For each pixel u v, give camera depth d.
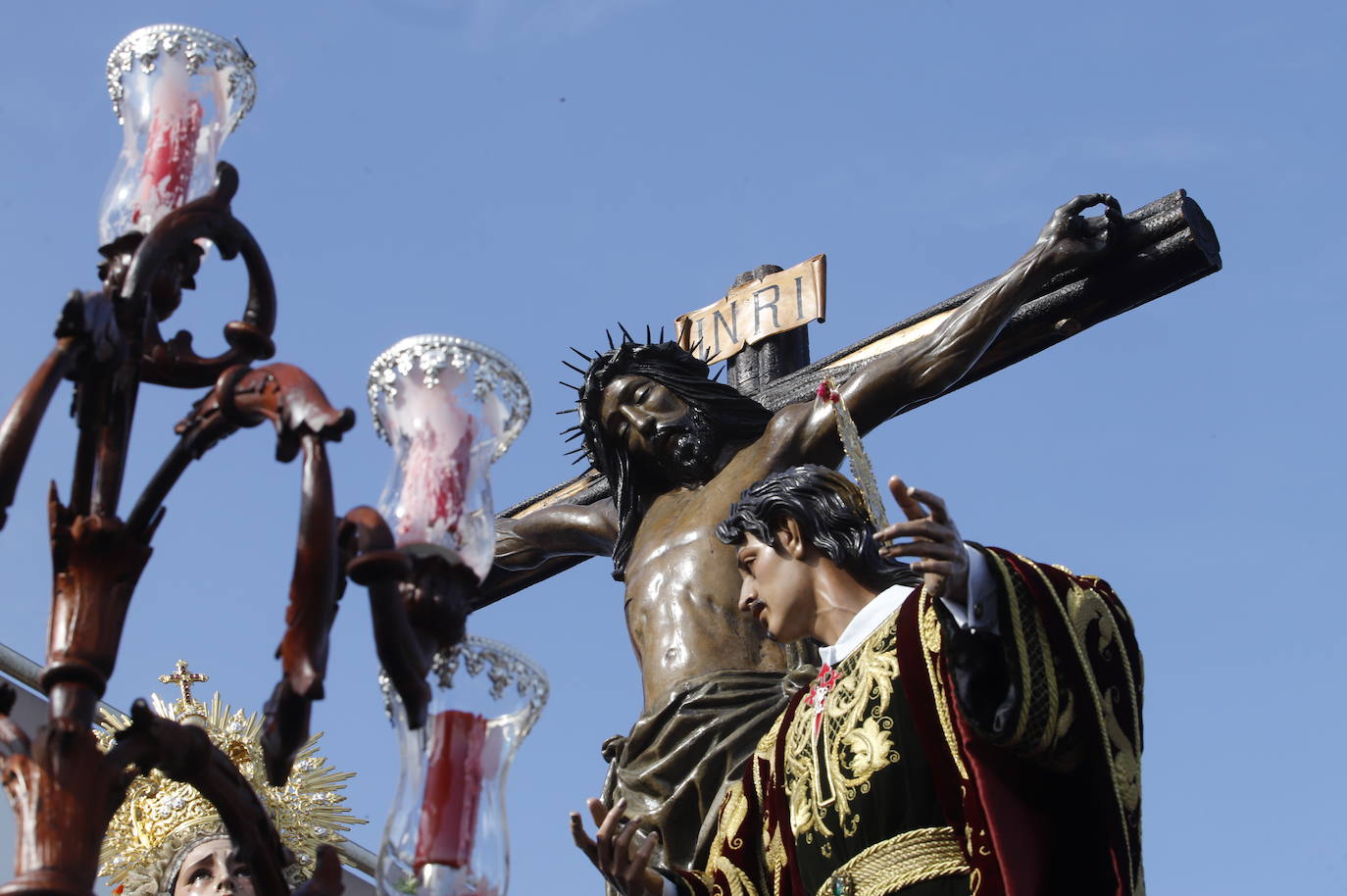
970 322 15.02
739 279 17.84
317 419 7.60
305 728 7.35
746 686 13.48
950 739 9.92
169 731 7.78
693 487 15.26
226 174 8.80
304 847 13.08
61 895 6.95
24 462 7.46
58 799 7.16
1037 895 9.35
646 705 13.86
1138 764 9.71
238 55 9.57
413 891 7.93
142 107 9.32
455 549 8.00
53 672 7.53
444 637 7.92
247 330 8.78
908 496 9.54
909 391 15.06
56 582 7.77
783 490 11.38
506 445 8.41
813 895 10.48
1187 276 15.03
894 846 10.14
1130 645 10.11
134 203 8.99
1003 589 9.63
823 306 17.25
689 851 12.94
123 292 8.33
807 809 10.60
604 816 10.84
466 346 8.41
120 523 7.86
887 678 10.48
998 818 9.47
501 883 8.05
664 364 15.67
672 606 14.19
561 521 17.06
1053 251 14.98
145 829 12.69
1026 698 9.41
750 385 17.14
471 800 8.08
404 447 8.24
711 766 13.04
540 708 8.33
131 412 8.20
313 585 7.39
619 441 15.44
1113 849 9.27
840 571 11.19
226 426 7.89
